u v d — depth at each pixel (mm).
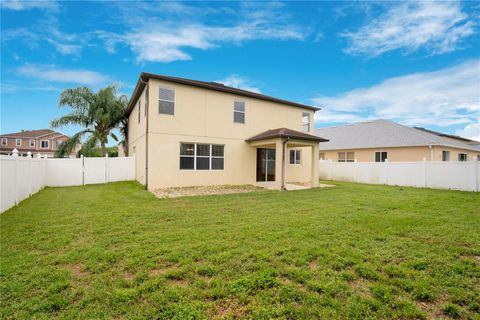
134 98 13805
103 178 13523
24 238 4293
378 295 2639
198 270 3129
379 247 3959
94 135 16578
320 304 2469
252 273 3070
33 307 2381
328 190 11312
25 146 39875
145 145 11352
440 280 2949
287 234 4570
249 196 9258
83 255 3582
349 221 5531
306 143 12469
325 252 3701
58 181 12352
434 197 9219
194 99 11969
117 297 2547
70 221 5410
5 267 3182
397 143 18156
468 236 4523
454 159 18578
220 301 2521
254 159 13914
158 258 3496
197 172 12117
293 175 15688
